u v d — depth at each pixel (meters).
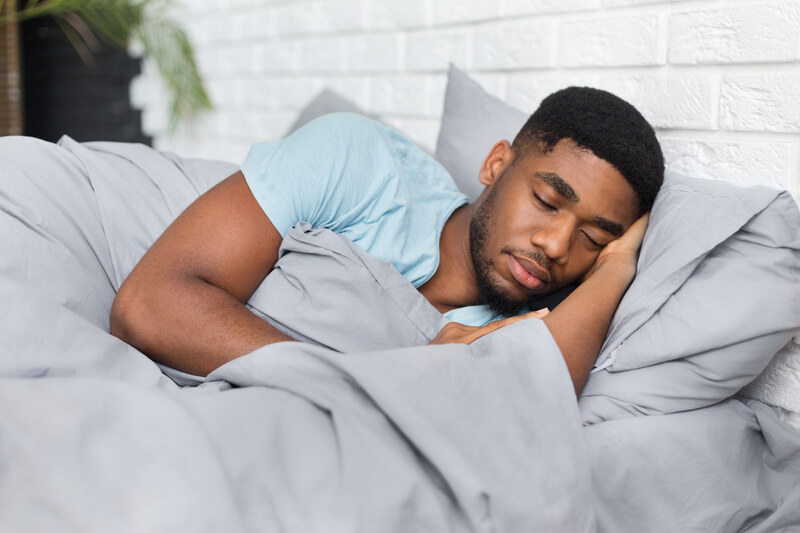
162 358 0.89
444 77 1.61
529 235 1.00
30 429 0.60
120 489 0.58
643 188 1.00
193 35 2.50
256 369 0.76
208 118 2.46
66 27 3.10
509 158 1.11
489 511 0.66
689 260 0.93
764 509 0.93
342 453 0.65
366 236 1.03
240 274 0.95
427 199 1.13
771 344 0.92
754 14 1.06
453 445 0.67
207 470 0.59
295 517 0.61
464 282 1.11
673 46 1.18
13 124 2.84
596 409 0.91
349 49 1.87
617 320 0.96
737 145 1.10
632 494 0.83
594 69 1.31
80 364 0.79
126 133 2.93
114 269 1.01
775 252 0.92
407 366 0.72
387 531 0.62
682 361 0.93
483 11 1.50
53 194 0.98
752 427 0.99
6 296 0.78
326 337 0.92
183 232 0.94
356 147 1.04
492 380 0.75
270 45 2.16
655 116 1.21
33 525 0.57
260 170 0.98
